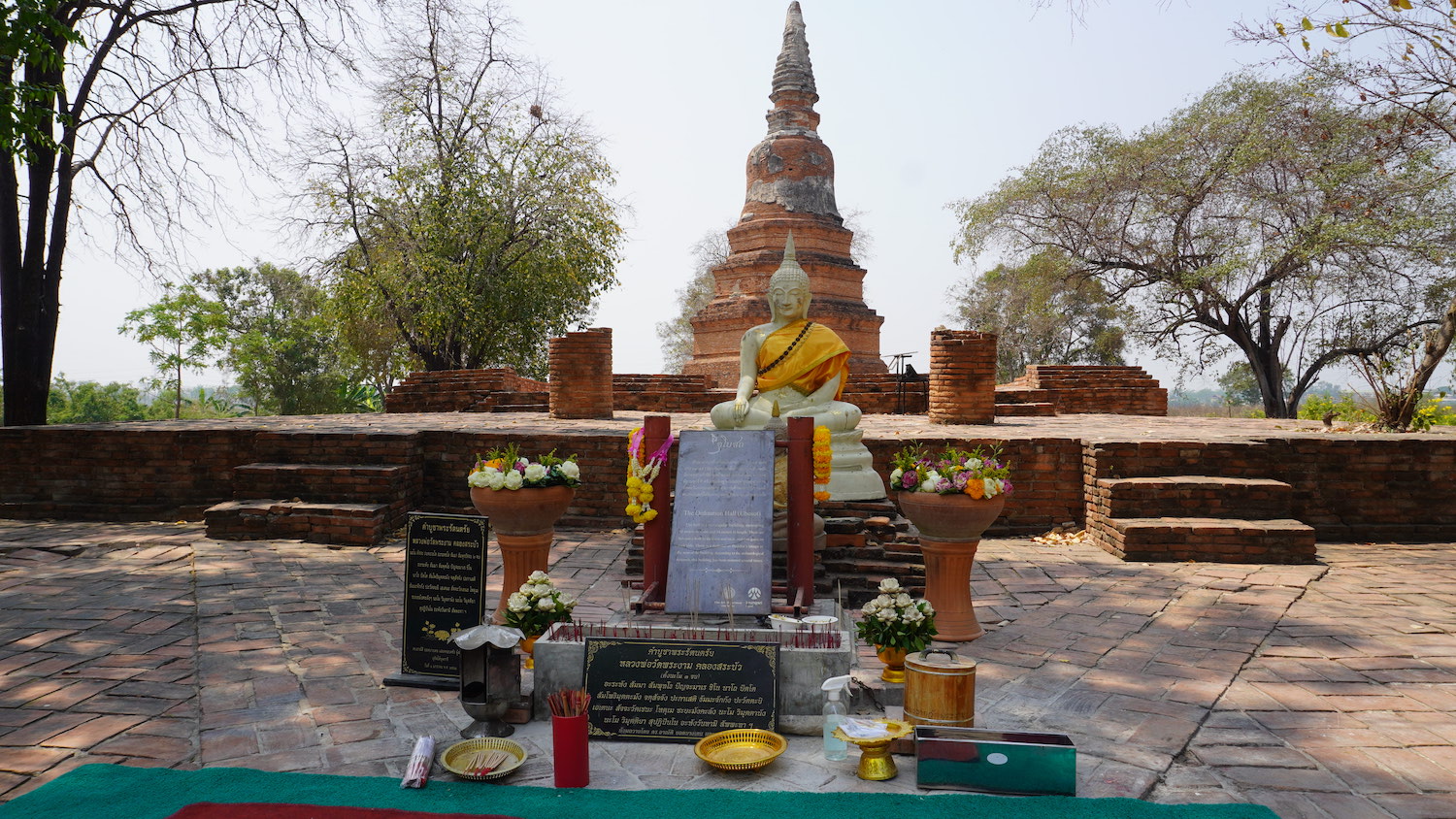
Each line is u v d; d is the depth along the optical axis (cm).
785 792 428
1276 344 2633
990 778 430
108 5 1509
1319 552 997
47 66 941
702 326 2333
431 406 2022
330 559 961
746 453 658
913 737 482
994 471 670
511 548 671
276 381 4497
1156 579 865
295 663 626
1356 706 545
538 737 500
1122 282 2747
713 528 630
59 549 973
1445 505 1073
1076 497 1120
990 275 4250
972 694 496
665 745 491
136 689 571
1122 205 2656
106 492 1226
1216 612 750
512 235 2555
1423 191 1812
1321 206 2295
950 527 664
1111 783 441
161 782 433
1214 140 2484
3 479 1238
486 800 420
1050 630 704
